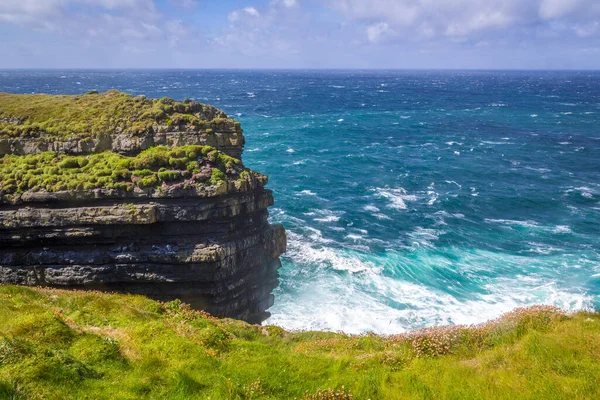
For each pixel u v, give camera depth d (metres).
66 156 28.94
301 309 31.73
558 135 99.62
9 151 29.52
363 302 32.56
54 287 26.39
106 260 26.31
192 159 28.39
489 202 54.94
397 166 72.62
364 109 152.38
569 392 11.63
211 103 163.12
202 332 16.80
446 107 158.00
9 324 14.66
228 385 12.42
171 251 26.45
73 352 13.34
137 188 26.56
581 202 54.97
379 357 15.06
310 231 45.34
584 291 33.75
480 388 12.24
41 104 33.12
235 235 28.42
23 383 11.03
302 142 92.25
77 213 25.91
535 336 14.84
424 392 12.18
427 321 30.19
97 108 32.25
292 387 12.88
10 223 25.70
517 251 41.25
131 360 13.63
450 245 42.47
